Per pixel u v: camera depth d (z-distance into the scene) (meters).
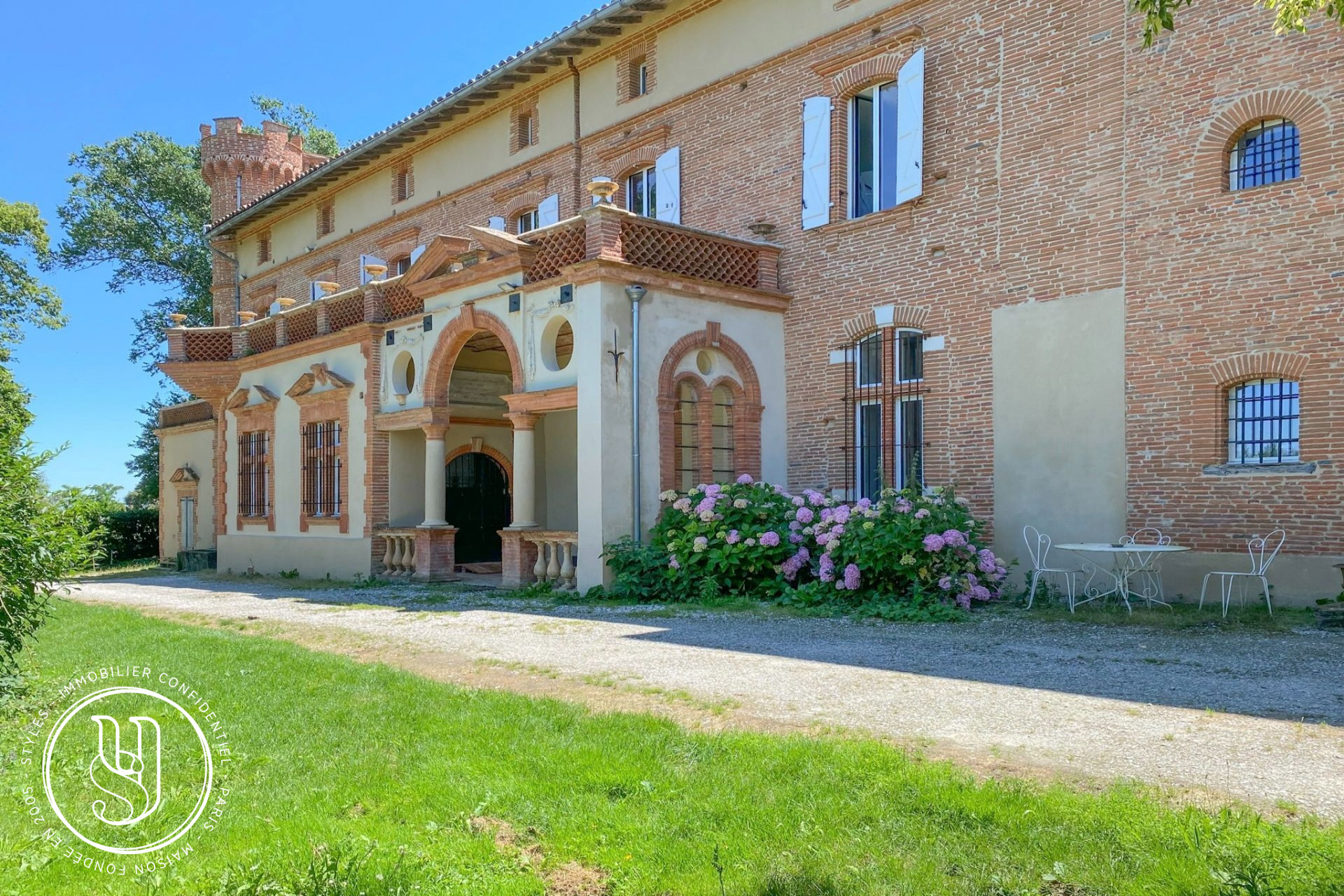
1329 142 9.61
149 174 34.69
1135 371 10.95
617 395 12.49
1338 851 3.39
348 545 17.23
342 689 6.65
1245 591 10.02
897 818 3.91
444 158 21.72
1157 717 5.41
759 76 15.25
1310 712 5.43
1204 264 10.45
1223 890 3.15
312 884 3.41
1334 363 9.51
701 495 12.53
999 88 12.36
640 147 17.20
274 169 30.09
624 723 5.48
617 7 16.14
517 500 14.09
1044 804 3.93
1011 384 12.09
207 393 21.31
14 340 26.45
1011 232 12.18
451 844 3.87
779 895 3.33
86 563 7.02
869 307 13.66
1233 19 10.33
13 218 26.00
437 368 15.63
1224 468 10.23
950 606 10.13
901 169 13.31
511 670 7.49
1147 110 10.97
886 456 13.43
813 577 11.62
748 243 14.24
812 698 6.12
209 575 21.34
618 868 3.61
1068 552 11.42
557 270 13.52
